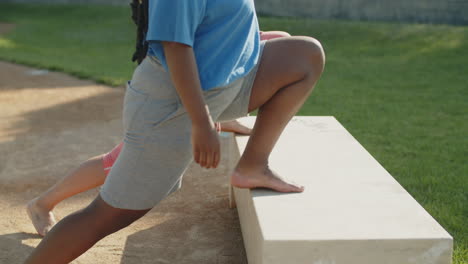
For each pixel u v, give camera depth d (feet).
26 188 10.00
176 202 9.30
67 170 11.03
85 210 5.49
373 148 12.35
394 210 5.28
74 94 18.60
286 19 37.63
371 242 4.69
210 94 5.22
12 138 13.44
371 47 29.19
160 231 8.14
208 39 5.00
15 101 17.61
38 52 29.99
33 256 5.48
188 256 7.32
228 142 12.90
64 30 40.47
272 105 5.70
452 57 25.77
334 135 7.89
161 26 4.60
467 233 7.77
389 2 38.06
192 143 4.90
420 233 4.78
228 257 7.29
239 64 5.33
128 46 33.22
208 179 10.44
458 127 14.25
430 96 18.37
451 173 10.46
